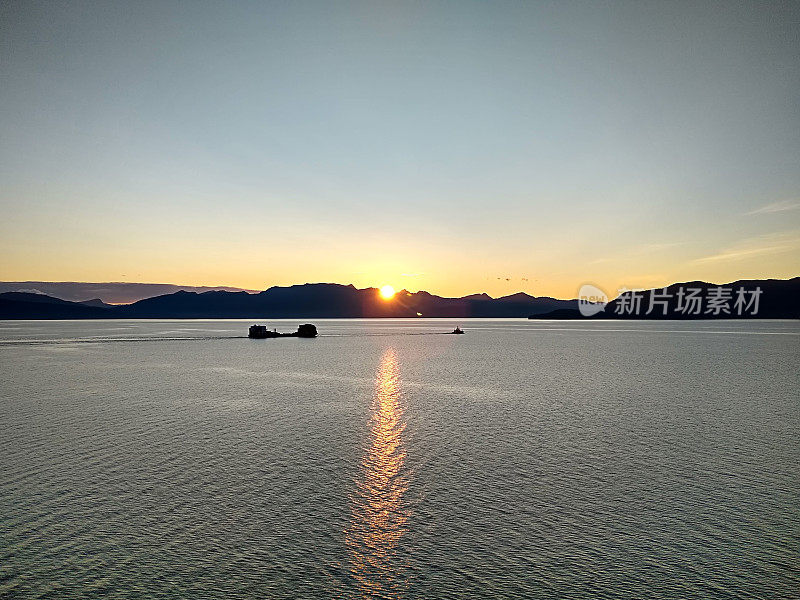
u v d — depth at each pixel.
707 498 27.39
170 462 33.38
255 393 62.22
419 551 22.03
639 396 60.12
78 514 25.36
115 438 39.59
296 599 18.88
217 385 69.00
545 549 22.14
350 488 28.88
